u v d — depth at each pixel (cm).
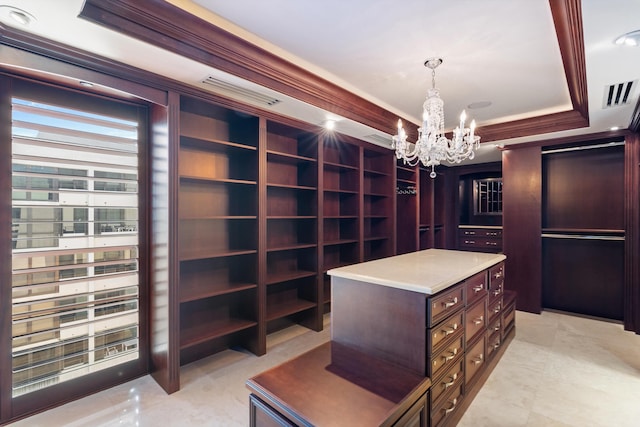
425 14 180
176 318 234
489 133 409
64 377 217
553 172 433
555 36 200
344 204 428
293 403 137
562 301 428
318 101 282
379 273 202
